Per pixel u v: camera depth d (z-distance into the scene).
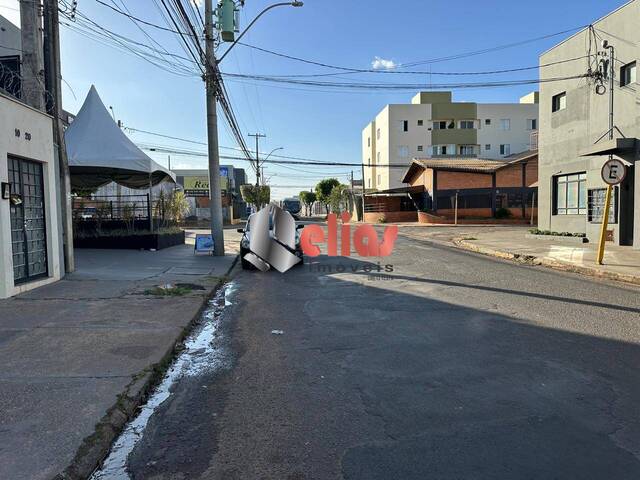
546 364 5.41
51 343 6.05
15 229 9.15
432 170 43.56
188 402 4.55
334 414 4.21
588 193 19.03
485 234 26.91
